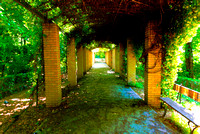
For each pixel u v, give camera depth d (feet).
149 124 9.21
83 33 21.29
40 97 17.49
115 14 13.52
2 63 21.49
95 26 20.16
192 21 9.25
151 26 12.59
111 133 8.13
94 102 14.25
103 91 19.16
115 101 14.48
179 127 8.72
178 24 10.41
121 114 10.99
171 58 11.91
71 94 17.78
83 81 27.71
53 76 13.14
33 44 13.46
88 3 10.74
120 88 21.01
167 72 12.35
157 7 10.51
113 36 26.05
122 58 31.12
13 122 10.36
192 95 10.69
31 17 12.41
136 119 10.03
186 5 9.25
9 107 14.37
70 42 21.81
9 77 21.61
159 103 12.92
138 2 9.84
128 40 23.08
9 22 17.54
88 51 49.06
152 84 12.91
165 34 11.97
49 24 12.81
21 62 25.27
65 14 12.78
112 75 36.45
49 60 13.02
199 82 18.57
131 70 23.35
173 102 10.26
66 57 21.29
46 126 9.18
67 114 11.20
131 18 14.96
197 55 26.09
